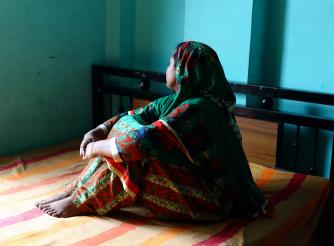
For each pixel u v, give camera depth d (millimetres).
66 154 2449
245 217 1671
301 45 2193
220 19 2314
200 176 1609
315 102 2027
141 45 2834
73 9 2652
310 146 2221
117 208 1649
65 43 2650
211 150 1578
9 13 2338
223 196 1644
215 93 1610
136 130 1517
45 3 2502
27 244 1422
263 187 1959
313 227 1881
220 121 1602
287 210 1731
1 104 2387
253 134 2242
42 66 2555
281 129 2166
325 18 2100
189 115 1535
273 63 2307
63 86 2693
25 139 2539
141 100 2650
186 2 2436
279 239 1607
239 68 2287
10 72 2400
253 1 2186
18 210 1700
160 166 1565
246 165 1719
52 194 1876
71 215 1663
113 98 2891
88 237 1483
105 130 1831
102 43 2865
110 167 1584
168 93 2602
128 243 1442
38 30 2496
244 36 2242
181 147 1539
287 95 2094
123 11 2760
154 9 2713
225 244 1438
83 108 2846
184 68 1607
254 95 2258
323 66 2141
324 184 1990
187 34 2463
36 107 2566
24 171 2160
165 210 1604
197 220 1606
